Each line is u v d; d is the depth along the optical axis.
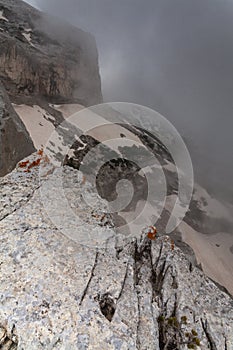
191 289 8.85
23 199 9.47
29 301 6.47
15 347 5.90
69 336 6.00
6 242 7.76
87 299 6.84
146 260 9.37
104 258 8.26
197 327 7.67
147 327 6.87
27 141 14.96
